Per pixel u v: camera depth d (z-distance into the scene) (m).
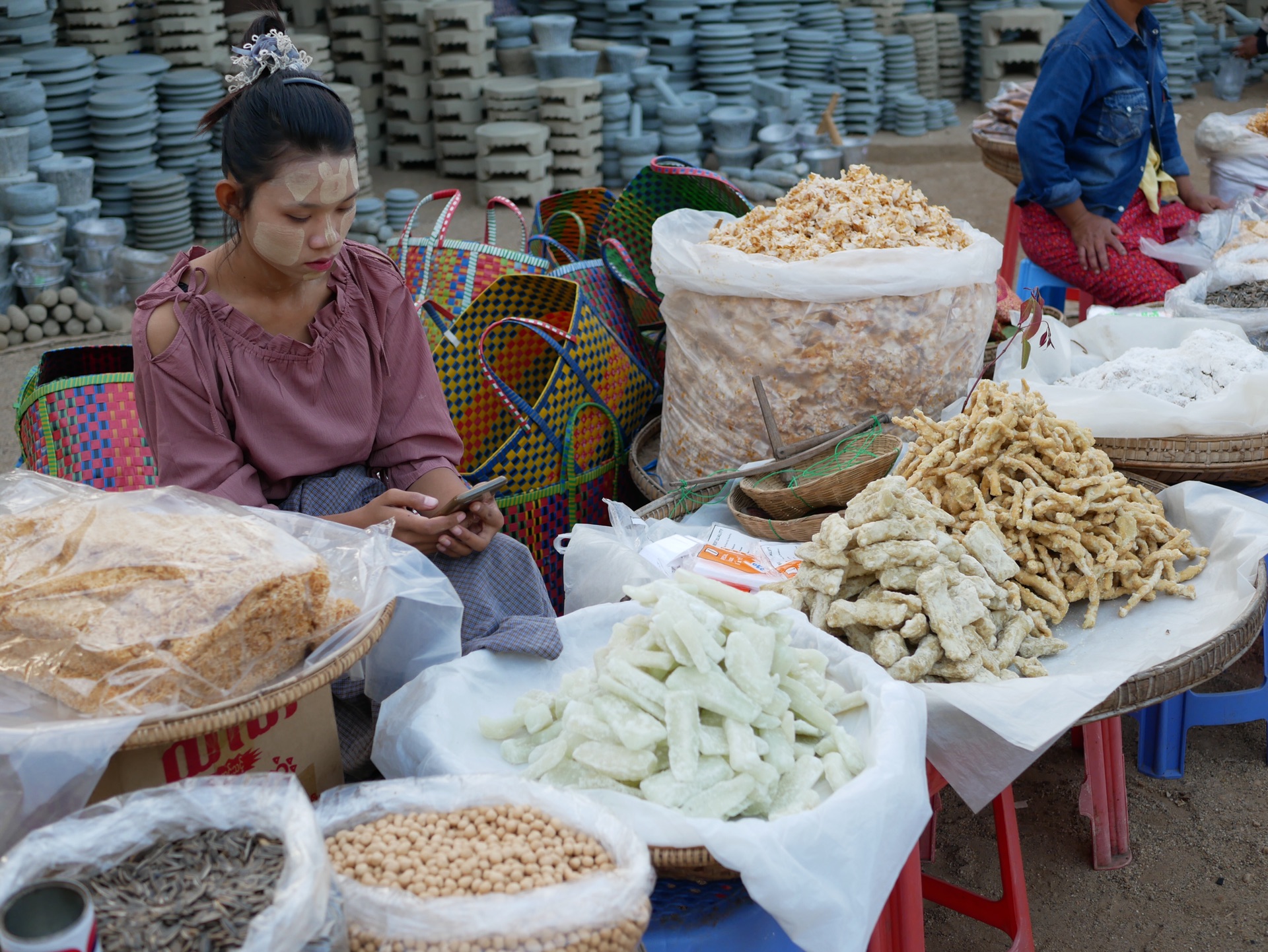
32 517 1.45
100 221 4.88
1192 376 2.46
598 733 1.38
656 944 1.37
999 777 1.62
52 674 1.28
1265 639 2.41
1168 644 1.80
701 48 6.69
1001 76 7.83
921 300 2.29
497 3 6.92
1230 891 2.16
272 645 1.34
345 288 1.87
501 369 2.64
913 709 1.45
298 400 1.83
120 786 1.32
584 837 1.21
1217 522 2.07
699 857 1.24
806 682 1.49
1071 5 7.91
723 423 2.45
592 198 3.42
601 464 2.60
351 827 1.25
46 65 5.04
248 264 1.75
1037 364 2.73
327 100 1.62
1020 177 4.26
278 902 1.00
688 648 1.38
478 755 1.48
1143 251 3.72
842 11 7.42
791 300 2.27
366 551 1.56
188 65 5.62
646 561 1.96
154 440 1.80
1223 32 8.42
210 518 1.48
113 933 1.00
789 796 1.33
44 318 4.68
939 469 2.00
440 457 1.96
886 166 7.14
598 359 2.55
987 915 1.89
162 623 1.28
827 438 2.31
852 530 1.78
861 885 1.27
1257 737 2.62
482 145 6.13
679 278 2.40
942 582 1.72
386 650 1.69
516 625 1.71
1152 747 2.50
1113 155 3.65
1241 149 4.18
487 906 1.08
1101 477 2.00
